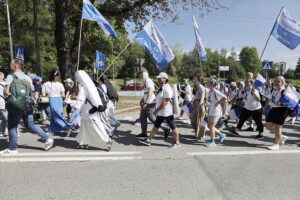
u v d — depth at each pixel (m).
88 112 5.03
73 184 3.55
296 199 3.19
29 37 24.88
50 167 4.19
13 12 23.70
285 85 5.40
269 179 3.79
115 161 4.52
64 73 11.44
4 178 3.74
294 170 4.17
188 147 5.53
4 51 24.30
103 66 11.80
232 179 3.78
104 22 6.68
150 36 7.05
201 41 8.04
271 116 5.41
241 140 6.27
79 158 4.65
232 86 8.64
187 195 3.27
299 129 7.82
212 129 5.62
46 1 24.34
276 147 5.42
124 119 9.16
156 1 13.13
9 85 5.06
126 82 38.62
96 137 5.07
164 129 6.09
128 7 13.44
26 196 3.20
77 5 12.20
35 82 8.01
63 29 11.16
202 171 4.09
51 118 6.07
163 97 5.30
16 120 4.76
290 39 7.06
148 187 3.49
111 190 3.39
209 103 5.70
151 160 4.60
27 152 4.98
